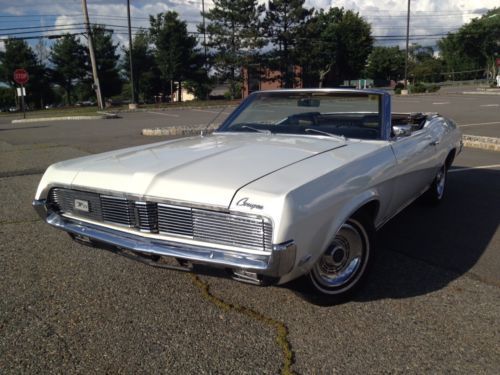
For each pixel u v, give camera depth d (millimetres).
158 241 2746
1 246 4215
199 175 2754
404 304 3119
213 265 2580
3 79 57562
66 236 4484
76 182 3094
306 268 2639
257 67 45562
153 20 52188
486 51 65875
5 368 2473
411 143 3916
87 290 3355
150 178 2795
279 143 3496
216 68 46156
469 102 26297
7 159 9484
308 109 4059
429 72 79438
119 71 60594
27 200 5934
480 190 6168
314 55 47594
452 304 3113
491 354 2572
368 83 56344
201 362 2516
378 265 3756
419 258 3900
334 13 54469
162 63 52625
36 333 2803
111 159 3324
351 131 3738
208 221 2609
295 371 2434
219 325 2885
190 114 23828
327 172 2775
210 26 44625
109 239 2902
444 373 2414
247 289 3363
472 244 4219
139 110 28453
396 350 2609
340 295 3070
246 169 2805
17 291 3340
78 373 2432
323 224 2646
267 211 2418
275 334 2777
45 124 19516
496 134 11953
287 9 44406
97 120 20625
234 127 4223
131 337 2758
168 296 3264
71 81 59562
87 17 34250
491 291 3299
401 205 4070
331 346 2652
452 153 5535
